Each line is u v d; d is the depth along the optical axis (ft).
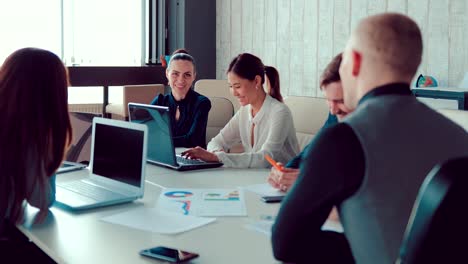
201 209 6.86
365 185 3.87
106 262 5.13
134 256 5.29
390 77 4.15
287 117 10.15
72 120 9.82
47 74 6.36
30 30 21.38
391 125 3.98
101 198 7.13
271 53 20.62
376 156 3.88
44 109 6.33
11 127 6.20
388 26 4.12
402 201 3.84
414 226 3.01
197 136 11.89
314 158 4.01
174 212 6.75
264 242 5.67
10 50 21.12
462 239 2.91
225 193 7.63
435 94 12.78
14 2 21.03
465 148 4.07
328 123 8.57
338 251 4.55
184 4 22.82
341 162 3.89
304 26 19.08
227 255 5.30
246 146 11.09
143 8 23.34
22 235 6.47
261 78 10.35
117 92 23.58
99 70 21.01
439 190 2.91
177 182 8.36
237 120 11.32
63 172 9.16
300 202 4.05
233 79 10.28
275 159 9.86
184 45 22.98
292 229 4.13
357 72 4.28
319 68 18.63
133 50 23.34
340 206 4.07
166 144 9.32
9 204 6.28
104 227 6.19
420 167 3.90
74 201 6.99
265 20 20.79
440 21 14.71
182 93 12.17
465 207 2.88
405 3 15.61
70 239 5.79
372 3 16.60
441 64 14.76
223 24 23.03
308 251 4.37
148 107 9.60
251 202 7.19
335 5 17.85
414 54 4.12
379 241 3.85
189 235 5.91
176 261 5.06
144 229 6.10
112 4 22.76
